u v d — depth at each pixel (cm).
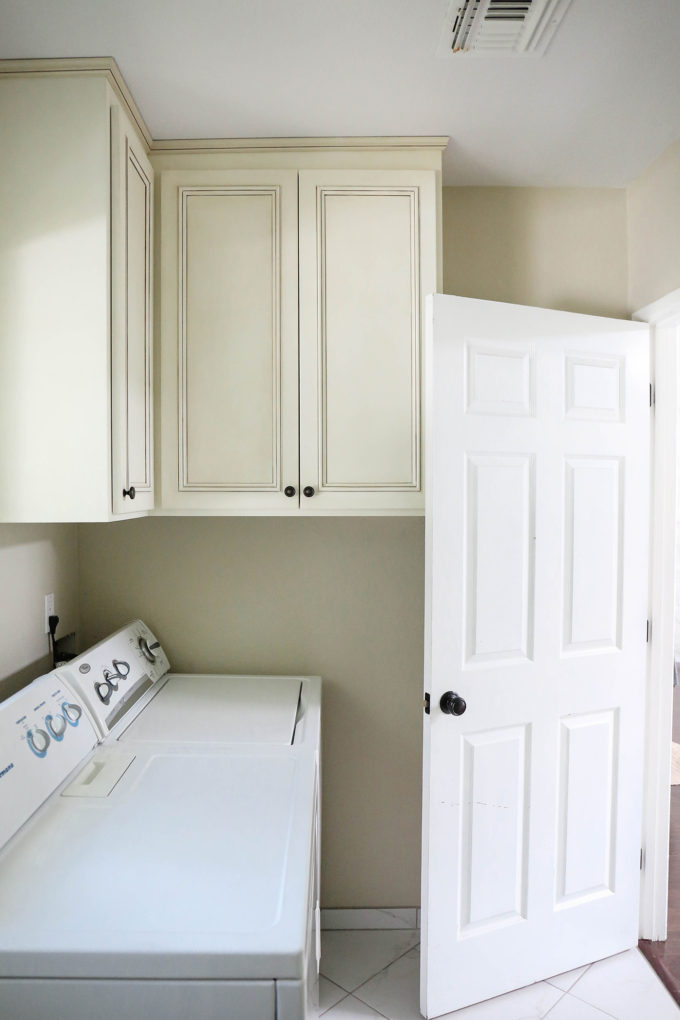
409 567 212
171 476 172
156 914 91
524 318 176
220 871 100
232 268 172
